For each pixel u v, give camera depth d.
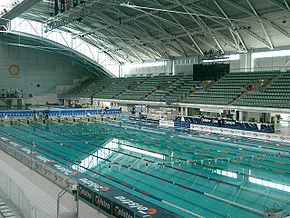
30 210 7.20
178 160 16.39
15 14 26.45
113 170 14.49
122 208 8.16
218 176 13.61
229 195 11.24
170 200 10.76
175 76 38.03
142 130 26.59
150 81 40.47
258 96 26.94
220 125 24.62
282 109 23.70
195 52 34.91
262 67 29.97
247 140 21.88
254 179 13.16
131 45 38.91
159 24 30.48
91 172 14.12
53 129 27.03
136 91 39.66
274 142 21.08
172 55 38.25
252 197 11.02
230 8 24.53
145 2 26.20
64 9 18.58
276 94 25.97
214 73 29.58
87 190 9.61
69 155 17.45
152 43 36.25
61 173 11.24
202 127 25.69
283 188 12.05
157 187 12.14
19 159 14.72
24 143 19.16
